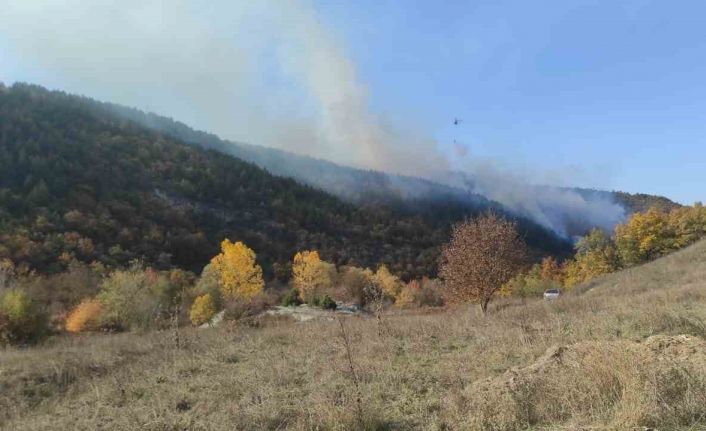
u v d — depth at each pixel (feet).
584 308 45.03
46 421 24.17
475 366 25.00
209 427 18.44
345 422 16.85
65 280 185.57
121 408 24.53
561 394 15.75
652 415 12.50
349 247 389.19
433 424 16.43
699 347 18.43
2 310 79.61
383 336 38.47
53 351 47.29
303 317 86.99
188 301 151.94
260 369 29.78
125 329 126.72
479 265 62.03
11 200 259.80
